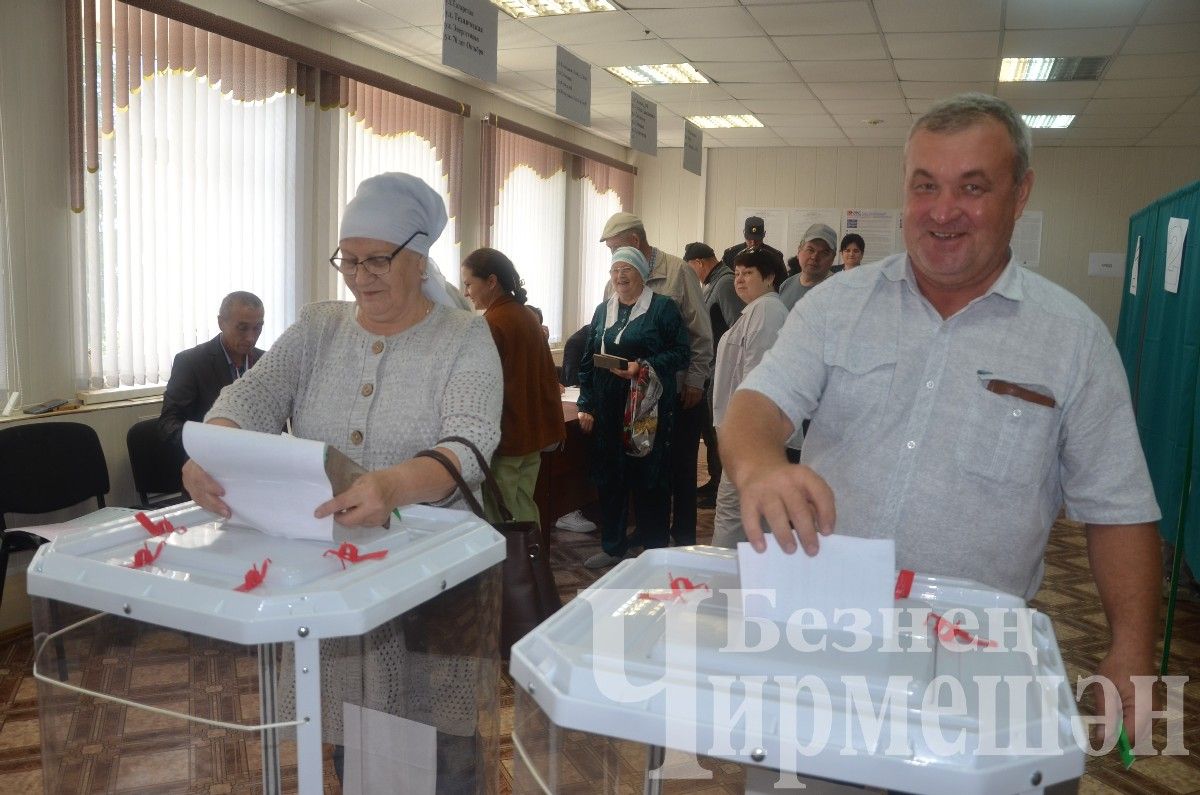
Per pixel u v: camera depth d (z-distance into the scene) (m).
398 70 5.68
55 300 3.50
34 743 2.44
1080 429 1.17
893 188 8.95
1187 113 6.79
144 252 3.88
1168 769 2.40
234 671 1.00
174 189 4.03
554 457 3.92
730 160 9.34
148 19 3.83
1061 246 8.57
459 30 3.31
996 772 0.66
